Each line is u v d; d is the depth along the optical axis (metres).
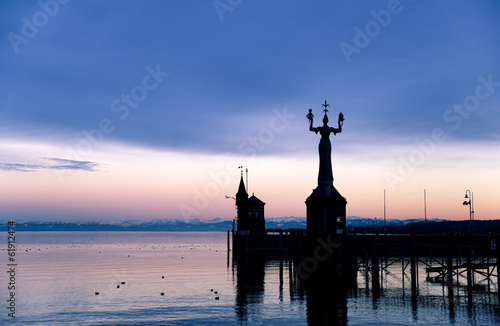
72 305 47.47
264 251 113.12
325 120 79.44
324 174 76.75
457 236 57.31
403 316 40.66
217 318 40.94
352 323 38.50
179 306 46.25
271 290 55.06
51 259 117.50
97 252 155.75
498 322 38.44
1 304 48.12
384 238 63.84
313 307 44.78
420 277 67.56
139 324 39.16
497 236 52.03
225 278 68.00
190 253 149.62
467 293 51.97
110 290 57.38
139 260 112.81
